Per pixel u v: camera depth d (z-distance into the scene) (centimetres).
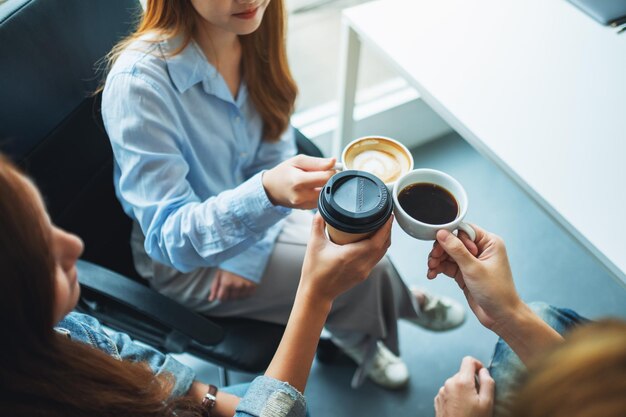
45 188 96
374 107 184
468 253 74
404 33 117
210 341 92
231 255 98
